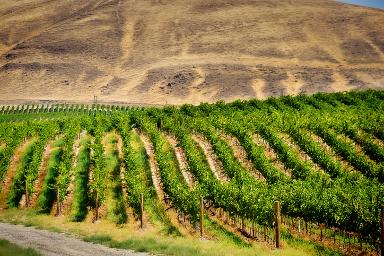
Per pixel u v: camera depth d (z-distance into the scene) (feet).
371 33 534.37
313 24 568.82
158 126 189.98
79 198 111.75
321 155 116.47
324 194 80.74
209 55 500.74
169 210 99.40
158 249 68.54
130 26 597.52
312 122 146.51
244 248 70.69
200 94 408.05
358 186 89.51
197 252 65.82
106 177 120.37
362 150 128.77
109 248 70.38
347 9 623.36
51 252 65.67
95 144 143.33
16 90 442.50
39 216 101.96
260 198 79.41
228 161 114.42
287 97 227.81
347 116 161.07
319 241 75.15
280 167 122.21
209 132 144.66
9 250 58.70
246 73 440.86
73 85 451.94
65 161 125.80
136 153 144.97
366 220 68.90
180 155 139.54
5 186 124.16
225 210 87.76
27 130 176.14
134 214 98.37
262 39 532.73
